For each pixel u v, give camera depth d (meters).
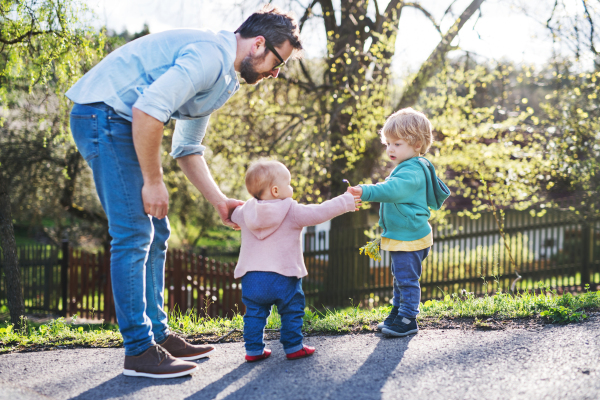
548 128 8.24
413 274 2.56
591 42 7.66
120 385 2.04
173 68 1.92
